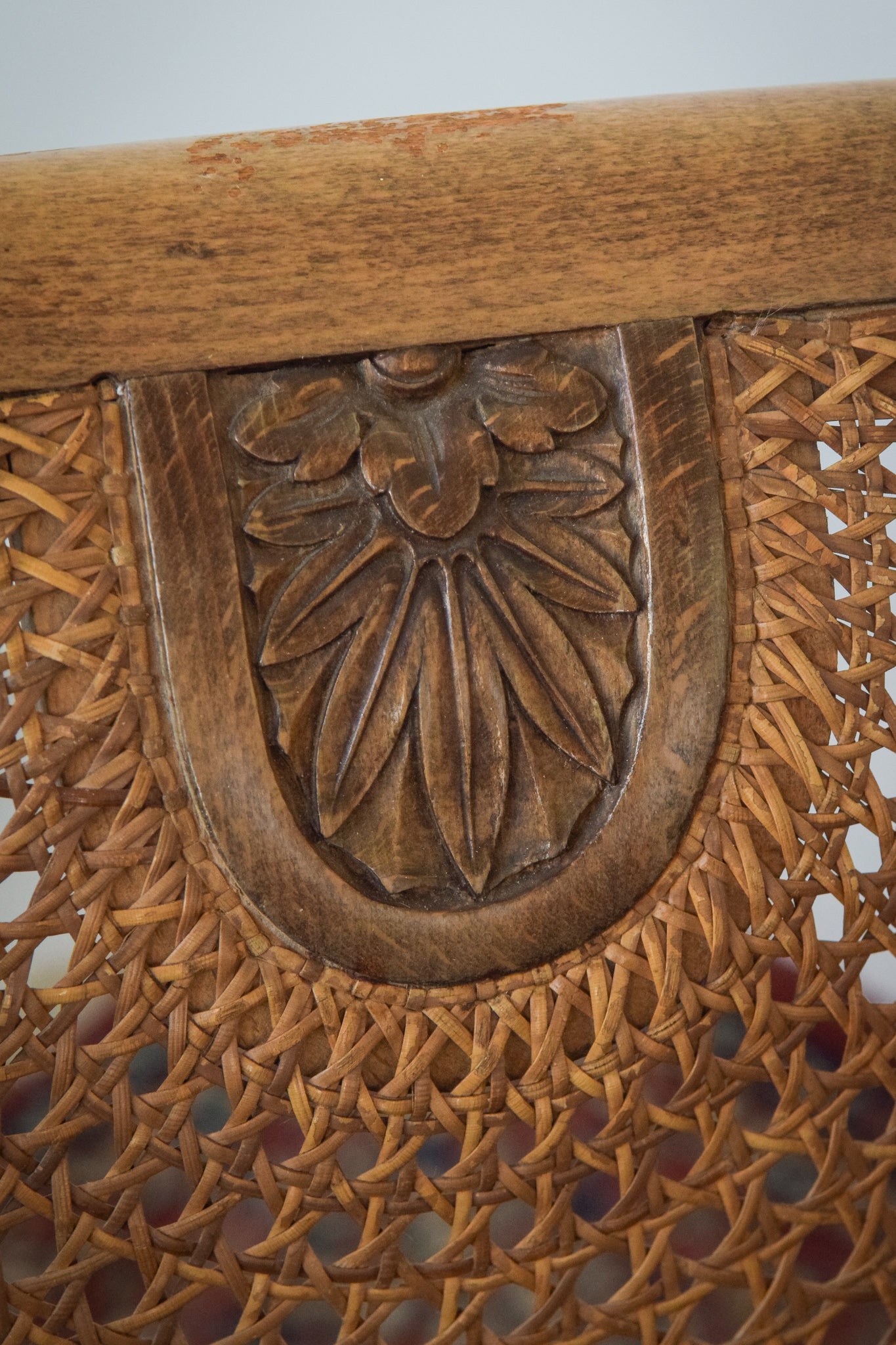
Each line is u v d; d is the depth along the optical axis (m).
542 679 0.27
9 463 0.26
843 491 0.28
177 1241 0.27
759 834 0.28
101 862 0.26
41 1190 0.27
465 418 0.27
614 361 0.27
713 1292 0.29
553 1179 0.28
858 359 0.28
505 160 0.27
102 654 0.26
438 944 0.27
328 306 0.26
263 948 0.27
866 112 0.28
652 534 0.27
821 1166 0.29
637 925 0.28
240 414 0.26
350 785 0.27
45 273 0.25
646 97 0.28
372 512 0.27
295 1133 0.31
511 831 0.27
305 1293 0.27
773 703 0.28
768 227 0.28
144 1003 0.26
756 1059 0.29
